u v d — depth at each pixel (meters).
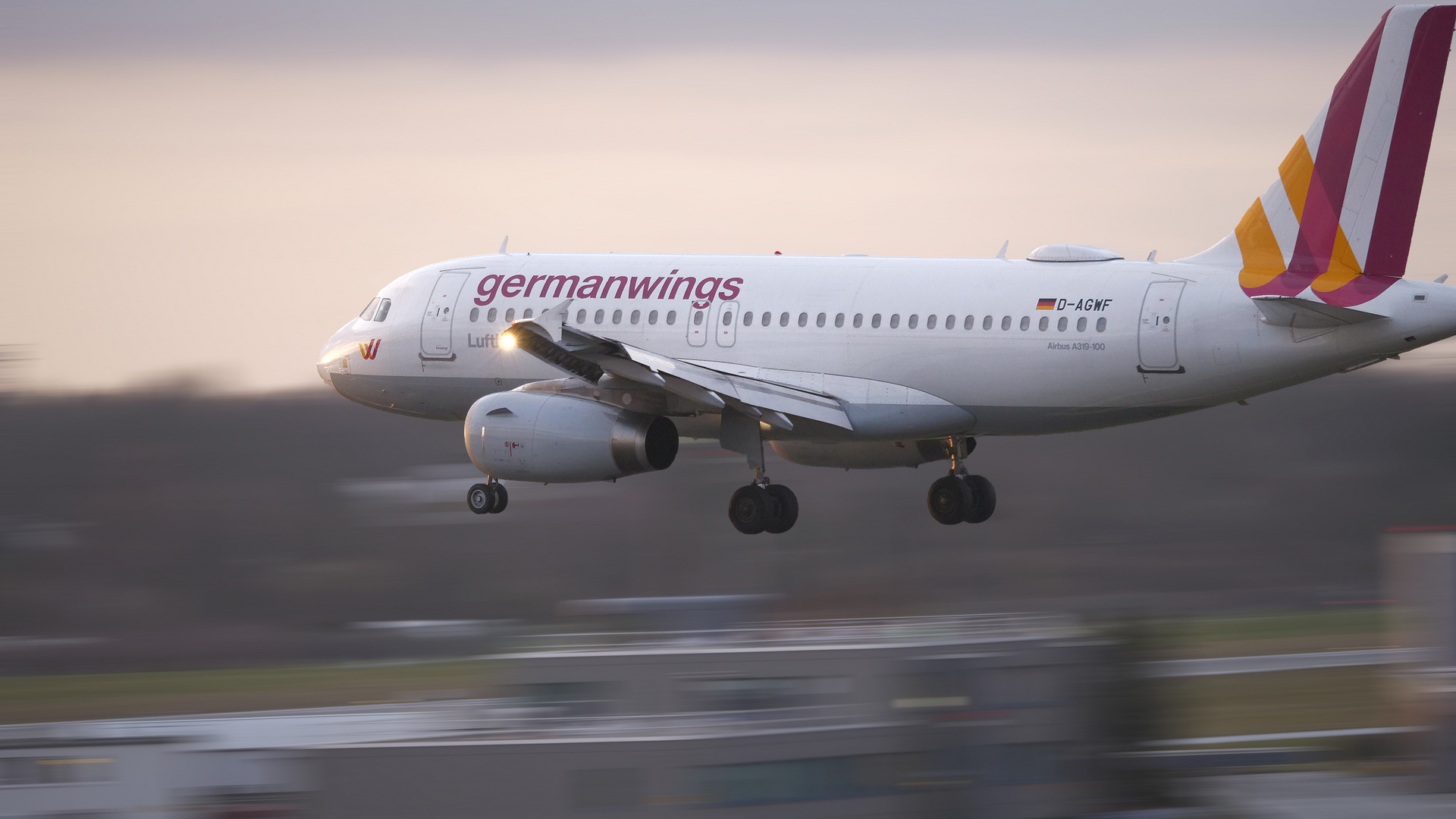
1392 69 81.69
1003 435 94.69
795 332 94.75
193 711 78.81
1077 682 54.62
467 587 129.12
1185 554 132.88
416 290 106.81
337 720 64.31
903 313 91.94
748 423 94.31
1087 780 54.19
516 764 49.50
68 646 107.38
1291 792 58.09
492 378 103.25
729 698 54.34
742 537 133.38
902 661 53.50
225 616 121.12
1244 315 83.56
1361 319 79.94
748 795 49.41
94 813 54.56
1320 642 90.69
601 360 88.00
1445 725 60.31
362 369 108.00
